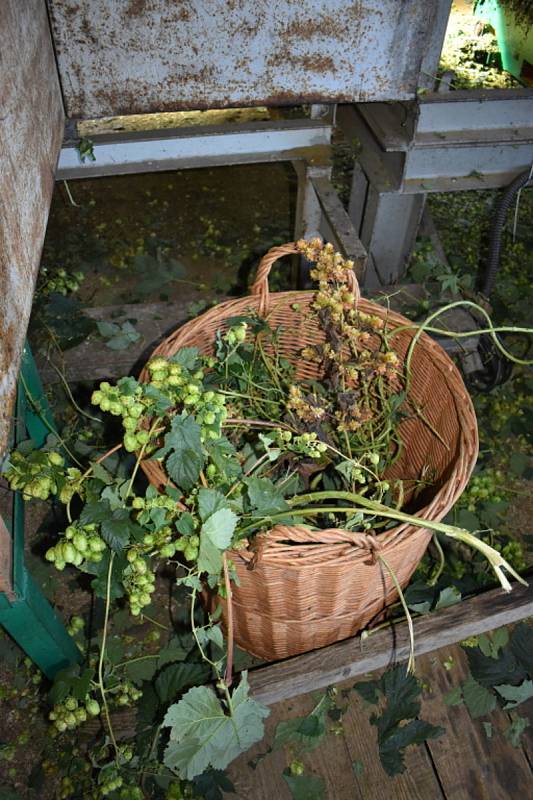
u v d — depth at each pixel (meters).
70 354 2.59
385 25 2.28
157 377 1.54
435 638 1.84
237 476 1.60
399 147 2.67
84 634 2.20
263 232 3.99
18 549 1.57
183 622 2.22
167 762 1.32
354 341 1.88
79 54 2.19
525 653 1.94
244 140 2.87
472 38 4.09
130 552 1.43
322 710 1.87
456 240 3.93
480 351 2.87
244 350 2.09
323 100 2.47
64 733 1.97
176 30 2.19
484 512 2.47
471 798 1.75
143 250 3.86
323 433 1.87
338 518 1.85
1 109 1.40
